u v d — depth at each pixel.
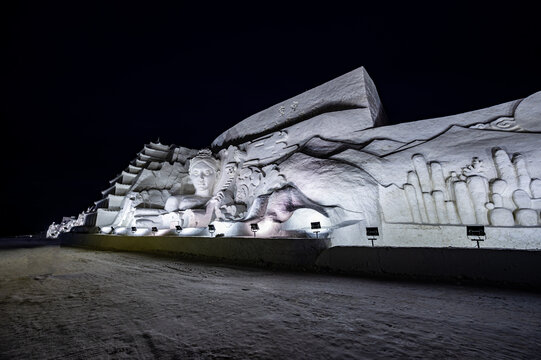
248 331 2.50
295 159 10.41
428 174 7.95
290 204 9.04
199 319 2.84
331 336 2.37
